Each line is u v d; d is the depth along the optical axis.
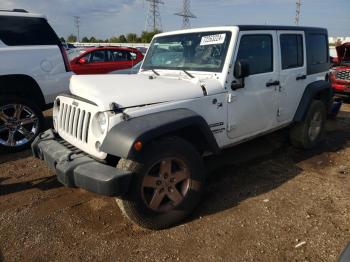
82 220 3.34
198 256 2.80
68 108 3.41
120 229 3.19
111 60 10.74
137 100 3.05
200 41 4.00
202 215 3.42
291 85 4.72
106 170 2.80
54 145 3.40
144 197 3.02
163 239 3.04
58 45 5.59
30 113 5.30
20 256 2.83
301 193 3.88
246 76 3.72
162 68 4.31
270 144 5.64
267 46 4.24
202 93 3.45
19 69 5.15
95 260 2.78
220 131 3.73
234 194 3.86
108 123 2.86
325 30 5.61
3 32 5.09
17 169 4.60
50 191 3.96
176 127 3.00
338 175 4.41
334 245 2.93
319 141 5.59
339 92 9.25
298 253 2.84
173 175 3.15
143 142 2.75
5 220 3.34
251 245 2.94
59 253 2.86
